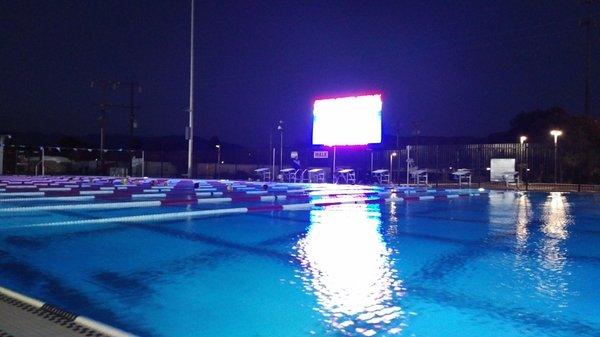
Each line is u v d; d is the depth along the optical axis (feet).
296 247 21.57
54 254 19.45
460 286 14.87
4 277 15.57
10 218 31.07
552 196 63.21
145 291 14.02
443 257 19.54
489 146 89.30
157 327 11.03
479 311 12.32
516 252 20.84
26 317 10.88
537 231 27.99
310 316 11.86
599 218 35.47
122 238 23.62
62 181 80.43
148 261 18.24
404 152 92.99
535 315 12.03
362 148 89.25
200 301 13.07
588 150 82.17
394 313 12.14
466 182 89.97
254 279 15.56
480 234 26.50
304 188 69.21
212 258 18.90
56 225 27.96
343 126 79.36
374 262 18.43
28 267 17.06
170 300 13.14
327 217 34.22
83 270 16.66
